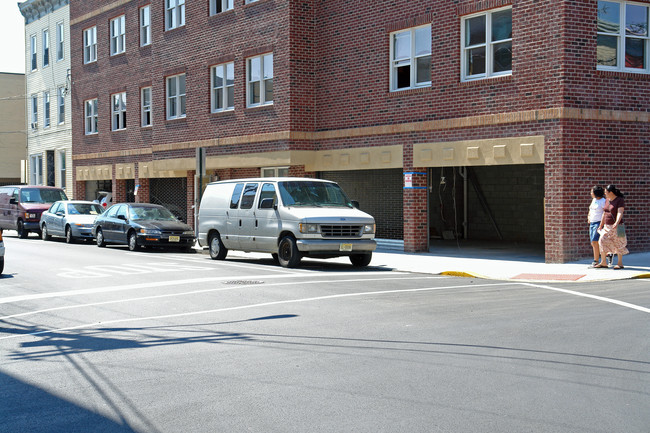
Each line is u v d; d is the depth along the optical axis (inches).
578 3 677.3
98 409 233.5
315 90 941.2
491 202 1032.2
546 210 686.5
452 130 771.4
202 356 306.8
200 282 563.8
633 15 711.7
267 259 789.2
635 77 705.6
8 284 565.3
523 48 705.0
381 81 853.8
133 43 1321.4
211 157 1063.6
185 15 1123.9
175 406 235.3
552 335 341.1
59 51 1615.4
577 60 677.9
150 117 1289.4
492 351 308.2
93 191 1523.1
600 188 629.0
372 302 451.8
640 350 308.2
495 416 220.8
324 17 927.0
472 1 750.5
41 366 294.2
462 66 768.3
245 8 996.6
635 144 707.4
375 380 263.6
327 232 655.1
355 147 885.8
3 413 230.5
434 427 211.0
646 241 717.9
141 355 310.8
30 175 1782.7
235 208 741.3
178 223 924.0
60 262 735.1
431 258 759.7
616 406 230.1
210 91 1077.8
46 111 1695.4
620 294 484.1
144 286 544.7
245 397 244.4
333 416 222.4
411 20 816.3
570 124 675.4
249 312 420.2
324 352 310.7
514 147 710.5
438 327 364.5
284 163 934.4
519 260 727.7
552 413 223.5
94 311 435.2
